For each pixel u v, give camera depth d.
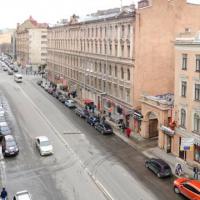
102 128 51.06
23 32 157.38
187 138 37.00
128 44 52.38
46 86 94.19
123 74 55.03
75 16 80.81
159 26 51.25
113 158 41.16
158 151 43.53
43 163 39.41
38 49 144.62
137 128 51.38
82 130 53.25
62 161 40.06
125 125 54.62
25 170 37.34
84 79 74.50
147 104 47.09
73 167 38.31
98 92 66.62
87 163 39.50
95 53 66.56
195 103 37.50
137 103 51.81
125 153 42.91
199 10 53.72
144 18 50.16
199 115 36.97
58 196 31.39
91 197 31.19
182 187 31.14
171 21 51.91
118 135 50.47
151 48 51.31
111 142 47.31
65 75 90.25
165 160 40.41
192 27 53.75
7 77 117.88
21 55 167.75
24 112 64.69
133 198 30.98
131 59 51.31
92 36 67.81
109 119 59.72
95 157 41.44
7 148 41.41
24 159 40.62
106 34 60.72
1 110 61.41
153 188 33.06
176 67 40.66
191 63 37.97
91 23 67.38
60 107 70.19
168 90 53.53
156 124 49.12
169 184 34.00
